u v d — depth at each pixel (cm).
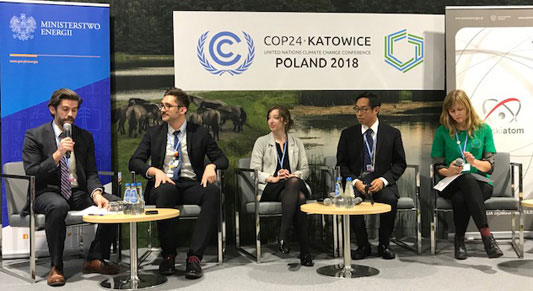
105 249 347
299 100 455
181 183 364
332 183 402
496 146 444
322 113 457
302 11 456
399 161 394
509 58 445
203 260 383
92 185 355
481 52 445
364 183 384
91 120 416
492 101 445
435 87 466
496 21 445
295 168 402
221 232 368
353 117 460
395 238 461
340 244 385
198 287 304
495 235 441
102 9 419
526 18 445
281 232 352
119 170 434
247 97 450
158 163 373
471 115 399
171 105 368
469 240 437
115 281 319
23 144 369
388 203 371
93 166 366
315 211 314
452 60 445
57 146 351
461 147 399
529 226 445
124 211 305
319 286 301
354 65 460
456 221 375
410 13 465
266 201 386
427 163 464
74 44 413
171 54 442
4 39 400
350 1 461
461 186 365
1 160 400
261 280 318
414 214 464
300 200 361
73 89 413
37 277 336
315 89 456
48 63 408
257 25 450
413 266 349
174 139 377
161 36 441
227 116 447
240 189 407
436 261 364
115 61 435
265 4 452
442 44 465
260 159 402
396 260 370
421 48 465
